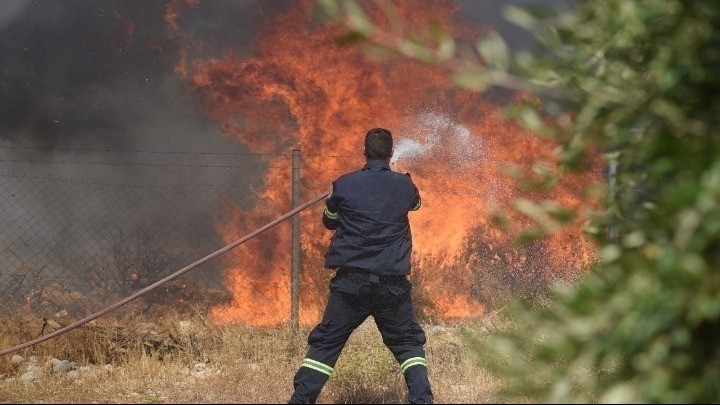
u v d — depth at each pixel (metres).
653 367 8.98
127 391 20.95
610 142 9.16
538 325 9.71
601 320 8.71
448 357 23.56
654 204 9.55
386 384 20.98
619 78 8.77
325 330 17.75
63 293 32.66
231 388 20.98
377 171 18.22
